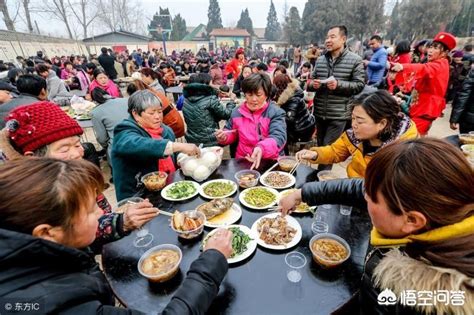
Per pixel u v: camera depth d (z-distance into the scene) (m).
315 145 4.12
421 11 23.45
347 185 1.28
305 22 30.98
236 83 7.48
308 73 6.69
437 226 0.62
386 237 0.73
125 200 1.55
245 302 0.95
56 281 0.63
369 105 1.62
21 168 0.63
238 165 2.18
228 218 1.44
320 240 1.22
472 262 0.58
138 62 16.25
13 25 20.81
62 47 23.00
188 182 1.85
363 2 25.22
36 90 3.07
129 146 1.81
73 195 0.64
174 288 1.02
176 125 3.44
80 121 4.11
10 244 0.57
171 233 1.35
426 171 0.59
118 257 1.19
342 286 1.00
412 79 3.02
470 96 3.14
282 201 1.39
